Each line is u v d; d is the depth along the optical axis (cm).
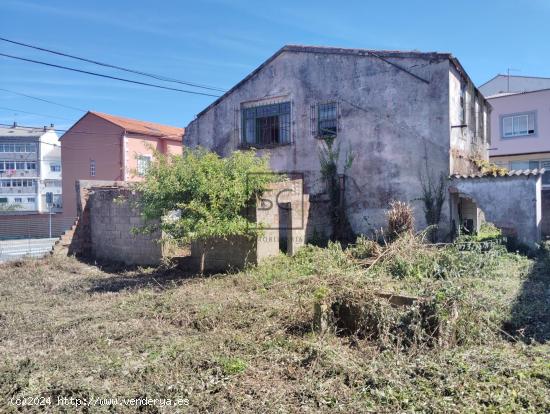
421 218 1280
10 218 2444
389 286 682
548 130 2370
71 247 1355
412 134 1298
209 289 817
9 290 922
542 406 368
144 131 2847
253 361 488
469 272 845
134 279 1012
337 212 1416
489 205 1196
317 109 1488
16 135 5109
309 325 581
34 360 509
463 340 511
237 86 1666
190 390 418
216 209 915
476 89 1587
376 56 1357
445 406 371
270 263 1016
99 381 448
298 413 377
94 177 2894
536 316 596
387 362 458
